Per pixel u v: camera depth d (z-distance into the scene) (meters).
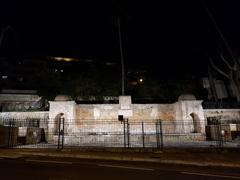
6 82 61.25
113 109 28.39
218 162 12.48
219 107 35.44
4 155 14.81
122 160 13.65
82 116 27.98
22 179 8.62
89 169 10.61
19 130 23.23
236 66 39.06
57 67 59.09
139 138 24.58
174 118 28.48
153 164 12.37
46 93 34.44
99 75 35.28
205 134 26.08
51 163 12.15
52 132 25.83
